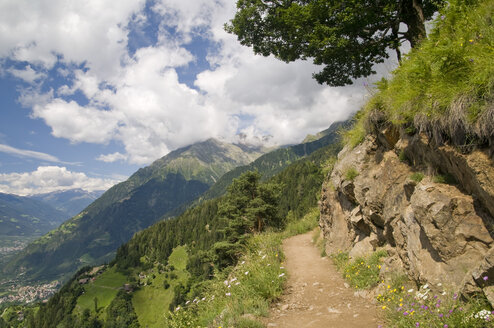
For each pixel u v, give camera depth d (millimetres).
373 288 6453
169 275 124750
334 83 12805
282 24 11109
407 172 6332
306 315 5867
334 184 11555
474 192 4148
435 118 4445
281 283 7832
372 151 8641
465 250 4074
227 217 33094
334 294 6965
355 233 10188
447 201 4367
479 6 4672
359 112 9211
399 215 6242
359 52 10523
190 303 7902
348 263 8664
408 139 6078
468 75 3965
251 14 11430
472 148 3939
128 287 120000
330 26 10133
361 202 8422
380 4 9352
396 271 6004
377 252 7586
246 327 5188
